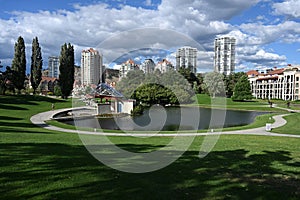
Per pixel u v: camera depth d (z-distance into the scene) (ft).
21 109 107.04
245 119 109.40
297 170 24.12
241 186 18.35
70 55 177.88
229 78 230.89
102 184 17.06
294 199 16.33
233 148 36.65
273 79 290.56
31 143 32.63
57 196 14.76
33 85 188.55
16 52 168.86
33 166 20.20
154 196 15.67
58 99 171.32
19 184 16.19
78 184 16.79
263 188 18.12
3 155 23.61
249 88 214.69
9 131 47.57
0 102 118.83
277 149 36.86
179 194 16.24
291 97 258.16
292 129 68.69
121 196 15.34
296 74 253.44
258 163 26.61
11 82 168.66
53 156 24.11
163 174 20.07
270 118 95.35
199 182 18.69
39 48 188.55
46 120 79.20
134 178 18.65
